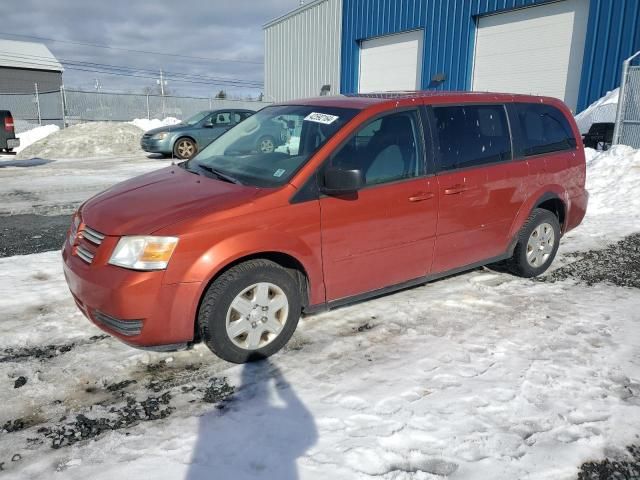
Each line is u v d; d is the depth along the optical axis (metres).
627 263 5.45
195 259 2.99
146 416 2.77
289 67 23.08
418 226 3.89
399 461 2.40
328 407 2.83
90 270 3.04
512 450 2.49
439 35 15.67
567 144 5.08
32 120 24.52
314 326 3.85
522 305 4.27
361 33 18.64
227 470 2.35
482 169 4.26
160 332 3.00
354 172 3.23
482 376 3.14
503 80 14.24
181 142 15.23
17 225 7.10
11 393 2.96
